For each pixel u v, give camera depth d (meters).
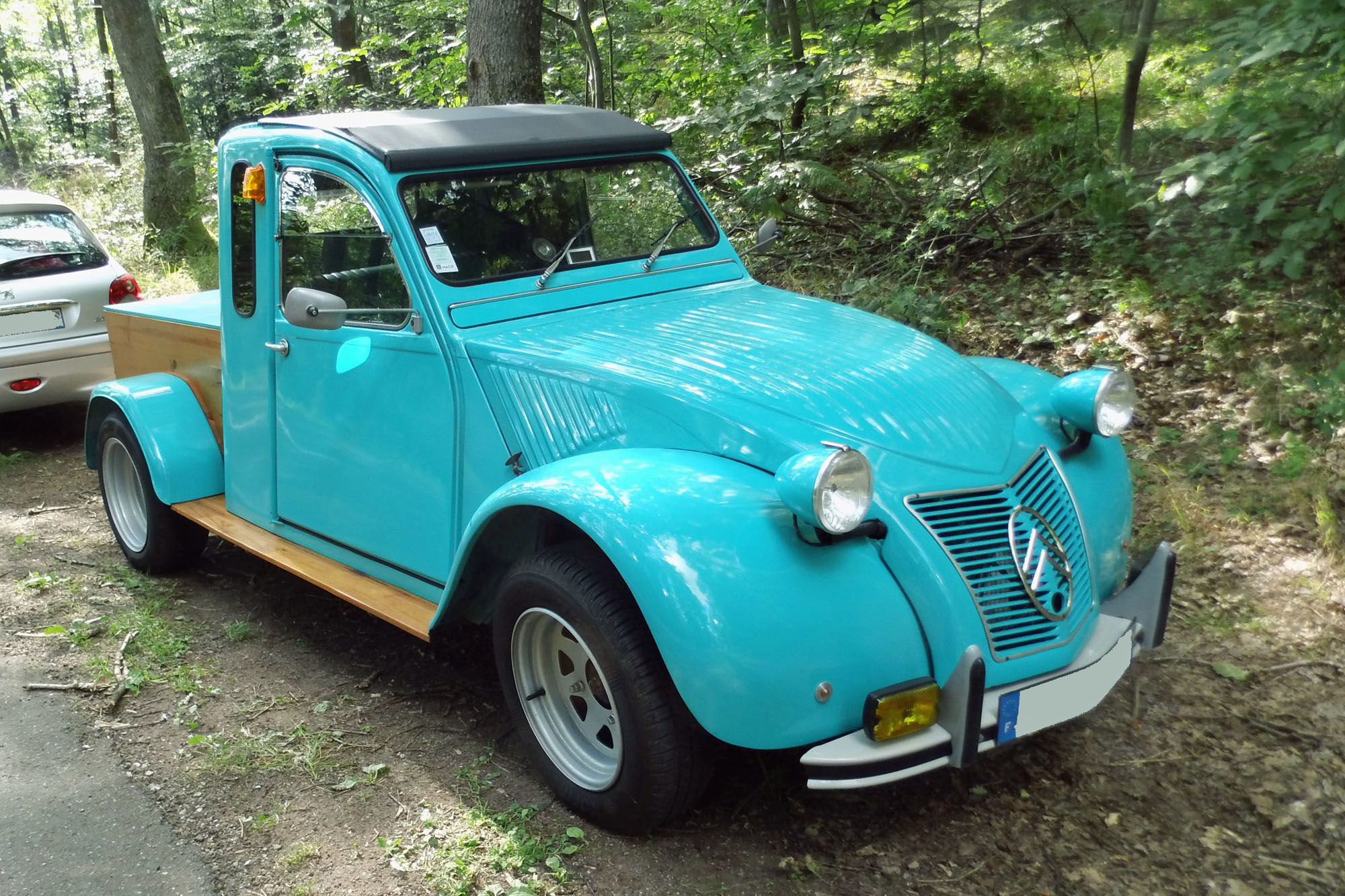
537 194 3.75
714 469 2.78
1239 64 5.04
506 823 3.01
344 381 3.72
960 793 3.09
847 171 9.05
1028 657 2.73
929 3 10.60
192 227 12.49
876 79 10.65
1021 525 2.86
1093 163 7.57
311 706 3.75
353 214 3.60
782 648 2.48
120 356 5.46
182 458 4.59
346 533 3.88
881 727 2.52
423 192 3.52
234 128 4.16
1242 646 3.74
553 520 3.08
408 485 3.56
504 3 6.84
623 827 2.91
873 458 2.79
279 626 4.43
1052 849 2.84
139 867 2.89
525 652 3.09
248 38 19.28
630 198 3.98
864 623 2.56
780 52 9.60
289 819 3.08
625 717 2.73
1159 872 2.73
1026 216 7.85
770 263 7.86
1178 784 3.07
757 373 3.07
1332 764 3.11
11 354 6.59
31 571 5.06
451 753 3.41
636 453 2.88
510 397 3.24
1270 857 2.77
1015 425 3.16
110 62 24.25
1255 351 5.62
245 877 2.84
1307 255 5.99
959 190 7.85
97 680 3.96
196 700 3.81
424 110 4.12
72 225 7.11
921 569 2.66
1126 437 5.30
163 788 3.26
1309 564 4.16
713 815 3.03
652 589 2.52
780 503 2.67
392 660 4.09
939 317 6.66
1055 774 3.15
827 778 2.50
